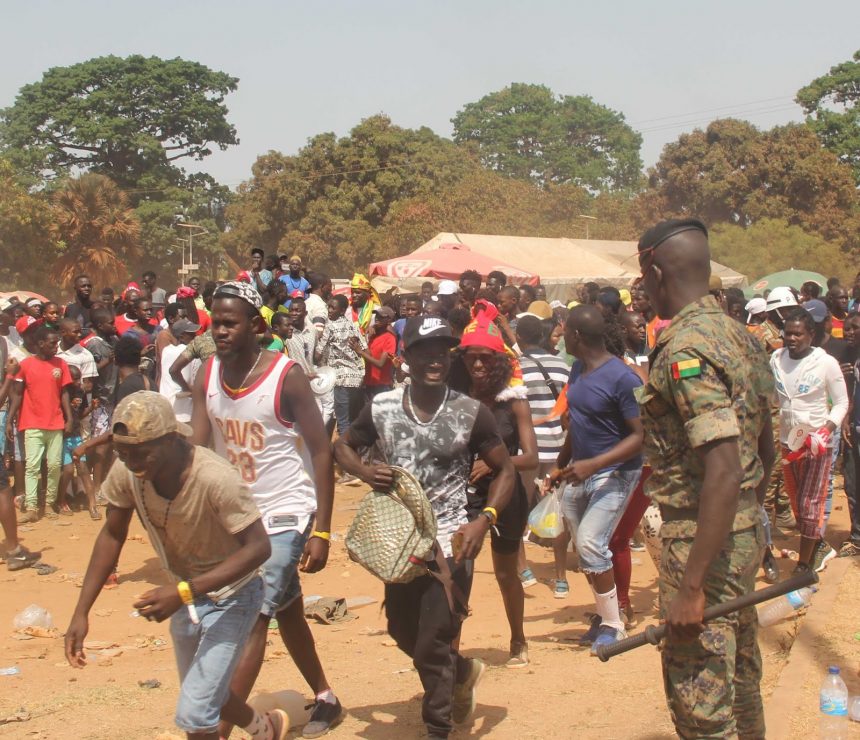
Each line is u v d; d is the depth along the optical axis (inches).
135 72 3410.4
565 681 230.1
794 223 2091.5
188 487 145.9
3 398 426.6
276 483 179.8
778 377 333.1
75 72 3368.6
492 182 2285.9
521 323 327.0
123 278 2253.9
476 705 213.8
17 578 358.3
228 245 2576.3
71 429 448.5
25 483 446.3
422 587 183.5
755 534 138.5
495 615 304.8
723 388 131.4
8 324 509.4
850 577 313.6
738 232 1961.1
